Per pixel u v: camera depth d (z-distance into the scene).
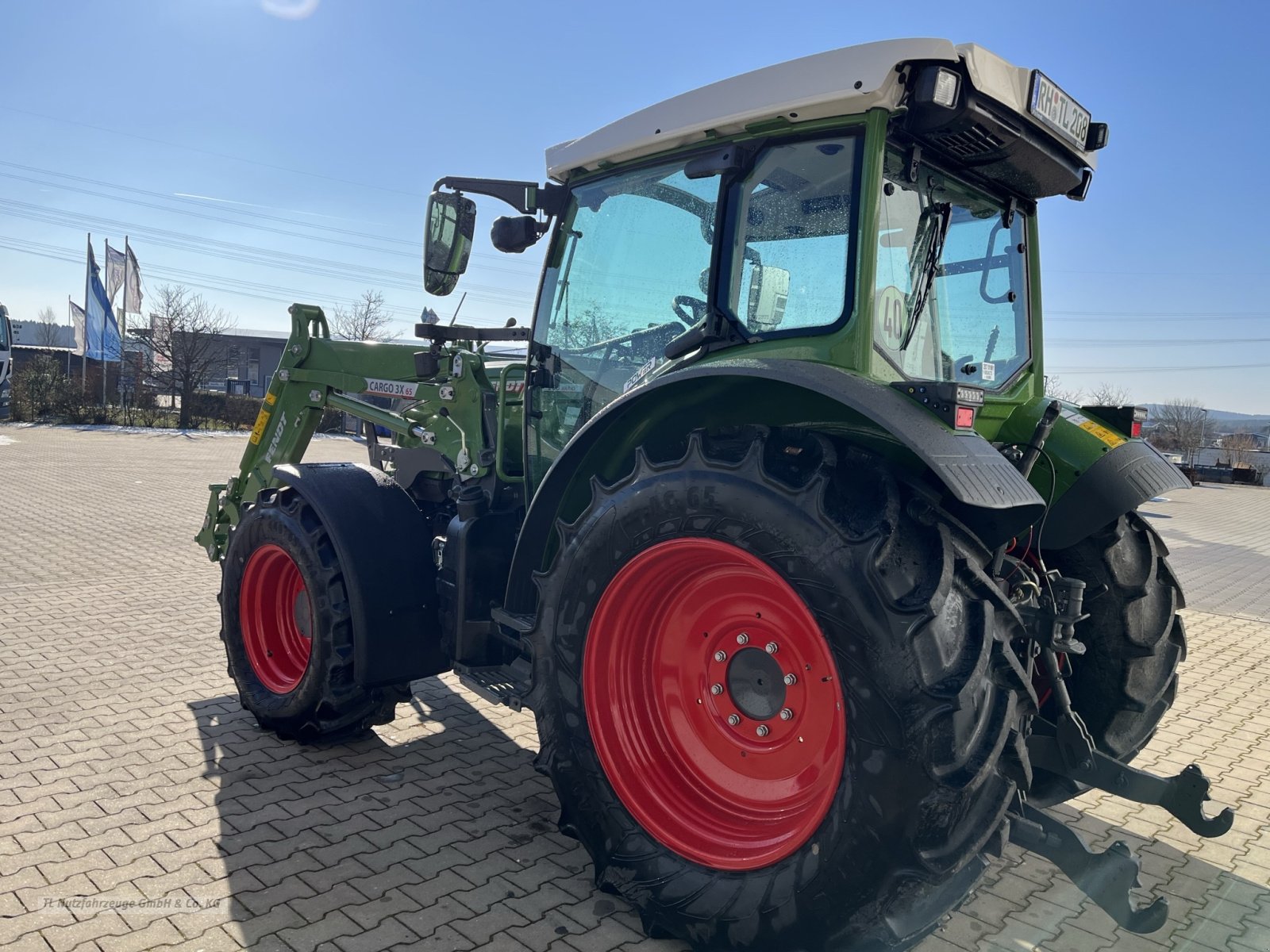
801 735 2.54
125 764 3.65
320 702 3.70
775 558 2.28
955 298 3.00
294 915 2.64
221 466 16.97
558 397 3.54
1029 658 2.63
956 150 2.79
